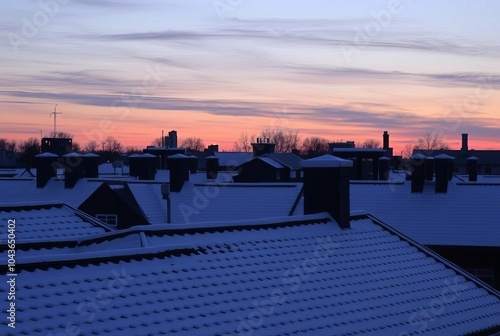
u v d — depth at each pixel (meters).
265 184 31.62
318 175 14.72
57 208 14.84
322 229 14.11
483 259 28.34
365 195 31.39
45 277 8.97
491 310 13.70
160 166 50.97
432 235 28.78
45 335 7.71
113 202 30.44
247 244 12.20
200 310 9.40
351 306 11.33
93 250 11.81
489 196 30.30
